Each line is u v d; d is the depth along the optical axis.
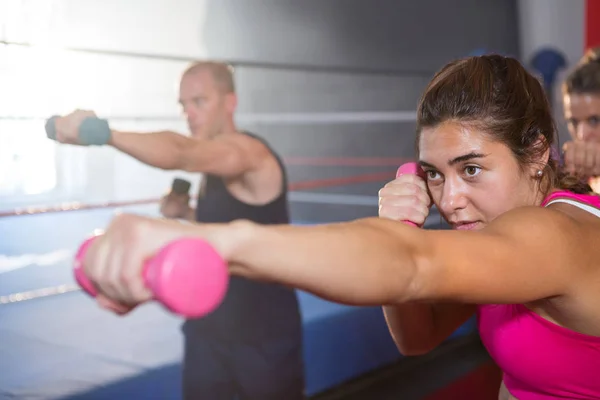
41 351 2.19
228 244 0.46
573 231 0.65
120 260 0.41
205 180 1.85
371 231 0.53
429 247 0.55
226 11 4.57
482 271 0.55
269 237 0.47
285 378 1.73
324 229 0.51
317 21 4.79
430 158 0.77
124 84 4.00
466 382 2.56
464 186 0.77
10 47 2.88
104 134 1.35
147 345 2.32
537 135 0.79
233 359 1.70
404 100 4.69
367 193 4.77
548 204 0.80
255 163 1.75
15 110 2.92
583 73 1.68
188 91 1.96
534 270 0.59
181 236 0.43
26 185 3.71
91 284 0.44
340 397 2.30
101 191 4.08
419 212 0.87
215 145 1.65
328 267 0.48
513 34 4.39
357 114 4.83
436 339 1.08
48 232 3.58
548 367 0.85
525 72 0.81
